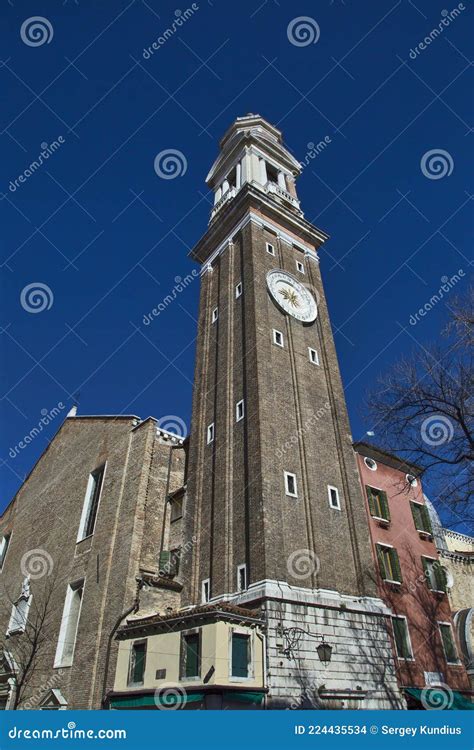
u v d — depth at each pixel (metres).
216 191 53.22
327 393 35.94
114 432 39.44
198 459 33.69
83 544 35.12
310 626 23.94
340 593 26.92
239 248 42.12
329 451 32.75
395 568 31.20
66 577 34.91
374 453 35.44
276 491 27.41
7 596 42.53
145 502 32.47
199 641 21.59
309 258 44.22
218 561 27.62
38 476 48.88
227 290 40.34
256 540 25.67
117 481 35.44
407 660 27.91
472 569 40.12
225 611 21.47
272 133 55.59
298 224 45.00
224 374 35.44
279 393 32.47
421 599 31.52
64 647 31.39
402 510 34.81
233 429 32.03
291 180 52.31
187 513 32.00
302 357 36.06
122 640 25.98
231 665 20.75
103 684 25.70
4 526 51.16
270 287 37.88
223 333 38.19
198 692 20.20
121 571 29.64
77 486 40.38
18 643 36.31
